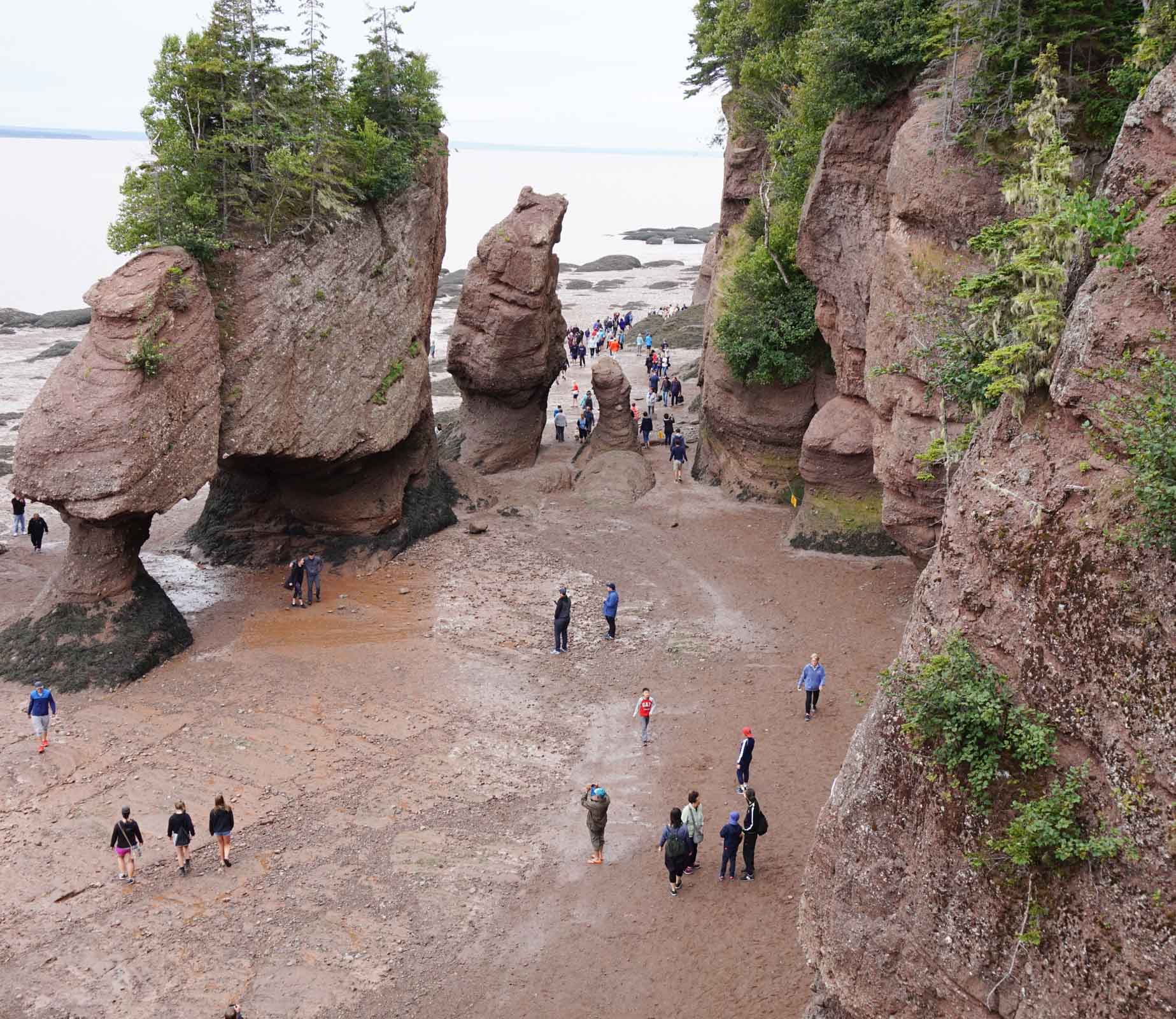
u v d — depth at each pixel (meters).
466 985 14.34
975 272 20.55
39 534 30.73
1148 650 7.68
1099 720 8.01
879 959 9.68
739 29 39.09
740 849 17.27
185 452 23.75
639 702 21.39
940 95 22.00
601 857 16.95
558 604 24.25
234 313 25.39
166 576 28.69
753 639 24.97
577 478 37.78
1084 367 8.59
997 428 9.71
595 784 19.14
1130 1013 7.52
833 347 29.53
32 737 20.11
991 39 20.06
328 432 27.66
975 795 8.79
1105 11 19.22
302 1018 13.66
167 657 23.61
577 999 14.09
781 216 33.62
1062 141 10.59
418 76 31.27
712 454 37.75
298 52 27.34
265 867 16.59
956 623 9.46
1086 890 7.94
